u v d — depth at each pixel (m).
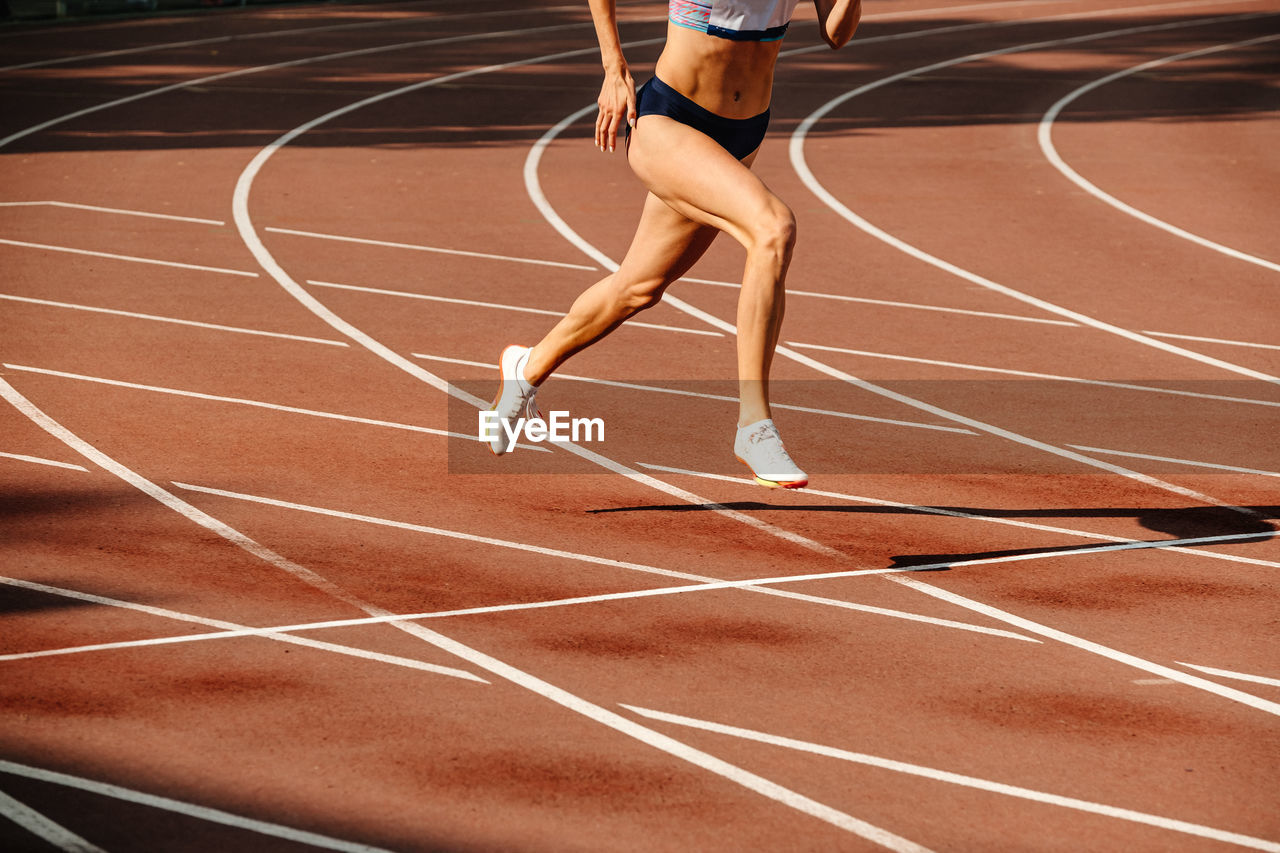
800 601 14.40
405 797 10.36
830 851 9.84
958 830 10.18
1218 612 14.38
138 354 23.14
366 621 13.53
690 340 25.38
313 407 20.72
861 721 11.84
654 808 10.34
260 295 27.44
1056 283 30.38
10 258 29.80
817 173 42.06
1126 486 18.41
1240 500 17.92
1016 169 43.16
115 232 32.53
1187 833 10.23
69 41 72.44
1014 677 12.79
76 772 10.56
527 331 25.58
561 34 77.19
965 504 17.59
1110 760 11.30
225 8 90.00
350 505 16.80
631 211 36.25
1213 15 86.94
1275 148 46.94
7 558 14.85
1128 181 41.56
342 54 68.06
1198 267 32.00
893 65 66.12
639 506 17.14
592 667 12.70
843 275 30.72
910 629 13.79
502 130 47.94
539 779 10.70
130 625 13.28
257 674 12.33
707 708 11.98
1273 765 11.29
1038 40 75.75
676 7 14.12
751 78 14.34
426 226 34.06
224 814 10.04
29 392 20.88
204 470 17.86
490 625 13.55
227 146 44.09
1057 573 15.35
